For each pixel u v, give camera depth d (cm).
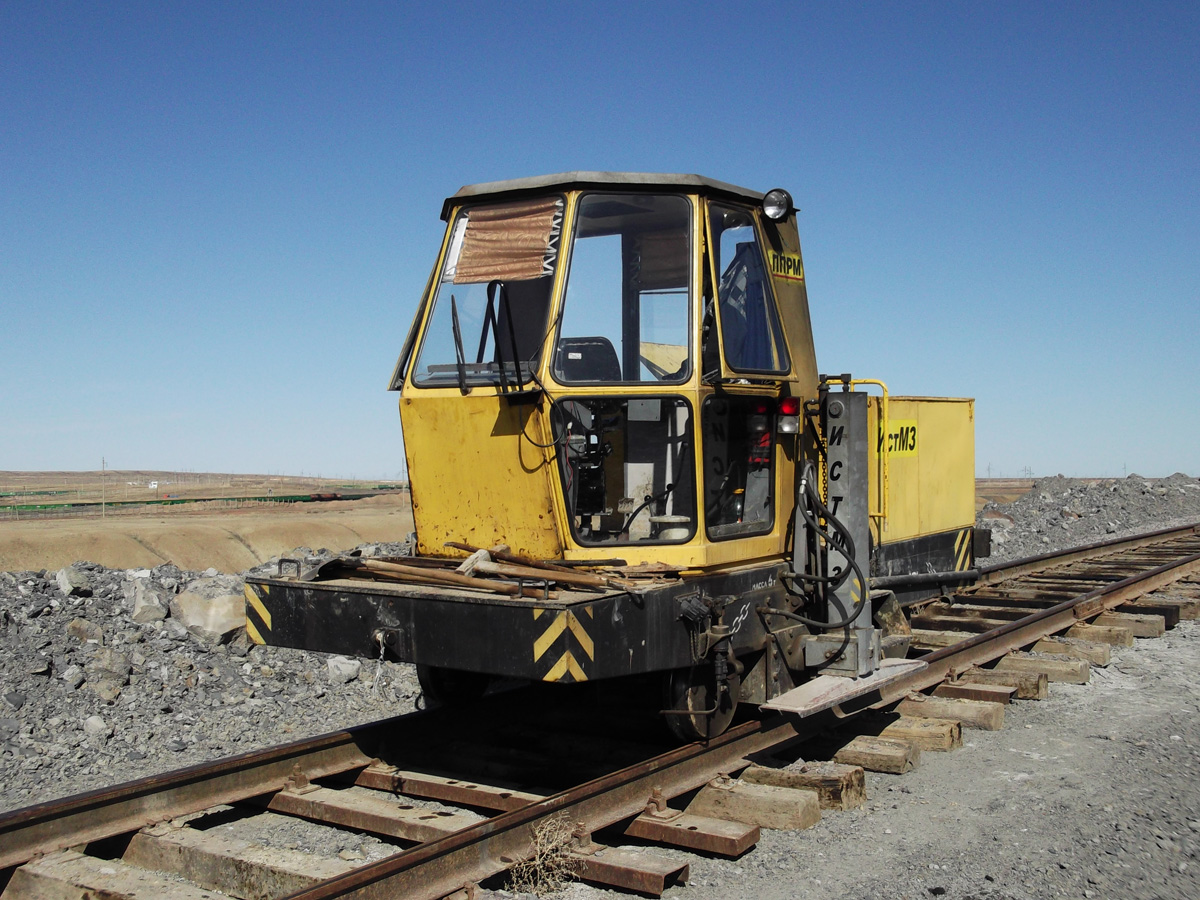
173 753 640
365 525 2477
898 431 789
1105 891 424
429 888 395
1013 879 434
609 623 466
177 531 2078
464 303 567
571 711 680
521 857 425
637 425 538
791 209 610
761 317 604
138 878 434
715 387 540
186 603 820
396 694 780
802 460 629
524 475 533
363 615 523
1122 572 1284
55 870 423
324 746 554
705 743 538
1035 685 743
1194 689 778
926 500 841
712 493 552
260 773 524
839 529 608
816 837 486
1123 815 508
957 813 516
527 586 471
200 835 462
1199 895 423
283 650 819
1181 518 2131
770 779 537
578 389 521
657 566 513
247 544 2083
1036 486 2514
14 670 694
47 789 576
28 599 791
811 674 633
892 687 702
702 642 517
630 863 427
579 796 458
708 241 550
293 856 438
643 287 555
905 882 432
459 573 514
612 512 542
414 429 575
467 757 589
